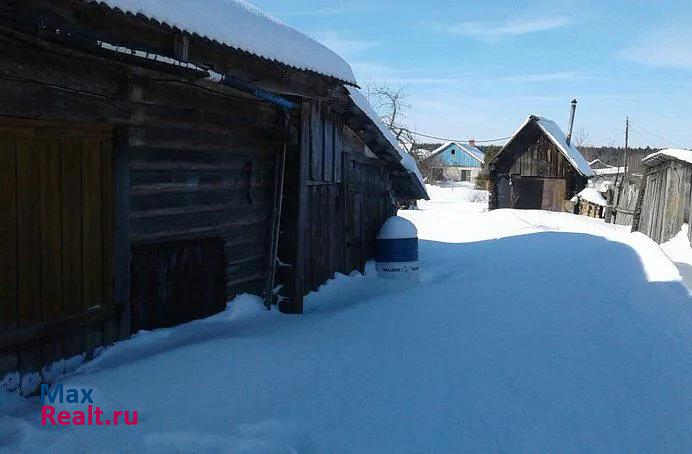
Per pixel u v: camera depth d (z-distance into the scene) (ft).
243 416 10.70
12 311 11.00
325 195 23.66
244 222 18.31
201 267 16.08
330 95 18.92
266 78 15.30
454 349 15.25
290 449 9.71
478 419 11.28
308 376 12.87
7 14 9.52
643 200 45.14
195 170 15.94
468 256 33.47
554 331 16.94
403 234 27.53
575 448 10.26
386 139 27.04
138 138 13.65
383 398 12.05
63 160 11.91
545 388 12.78
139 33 11.23
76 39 10.52
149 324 14.43
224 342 14.14
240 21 13.89
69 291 12.21
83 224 12.47
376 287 24.77
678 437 10.65
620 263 27.22
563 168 82.28
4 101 10.37
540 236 38.40
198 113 15.15
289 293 19.43
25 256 11.22
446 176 206.80
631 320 17.89
